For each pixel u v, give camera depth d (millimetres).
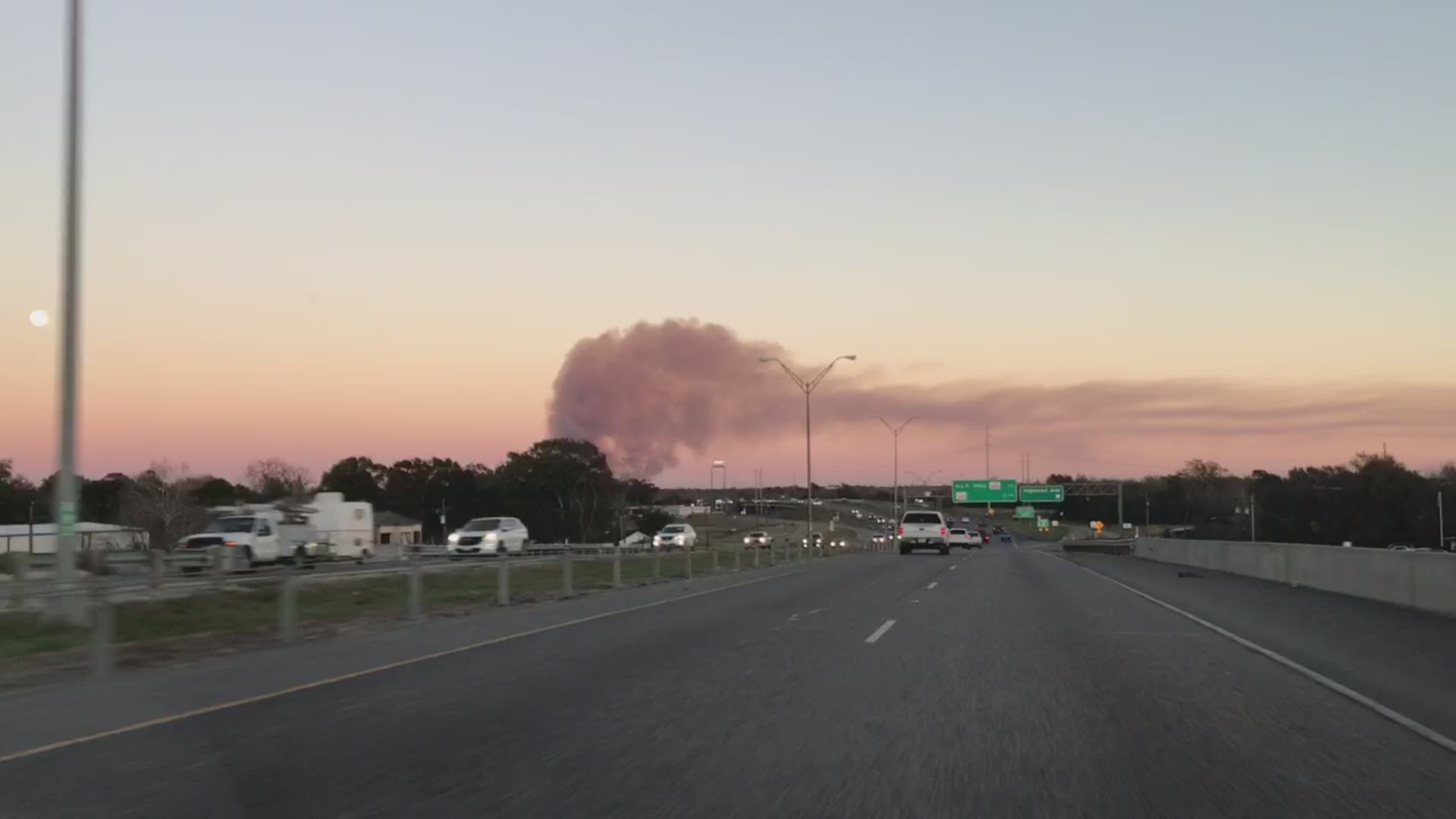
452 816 7047
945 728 9922
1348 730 9961
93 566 26453
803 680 12773
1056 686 12430
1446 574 20953
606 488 107375
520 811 7160
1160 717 10555
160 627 22750
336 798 7488
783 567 44344
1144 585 31062
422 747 9094
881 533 148375
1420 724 10219
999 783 7934
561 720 10305
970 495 112500
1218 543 41219
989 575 36688
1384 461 98875
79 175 19938
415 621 21172
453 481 116312
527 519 104688
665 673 13414
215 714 10711
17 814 7082
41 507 83688
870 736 9562
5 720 10438
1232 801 7492
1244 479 122625
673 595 27656
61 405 19766
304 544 43844
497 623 20375
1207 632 18188
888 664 14242
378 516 106062
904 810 7203
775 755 8797
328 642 17453
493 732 9734
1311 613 21672
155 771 8258
